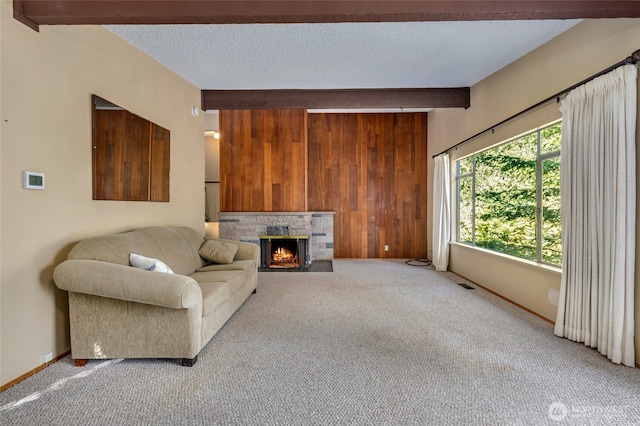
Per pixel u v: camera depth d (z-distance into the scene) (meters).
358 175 6.71
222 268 3.42
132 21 2.18
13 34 1.94
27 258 2.03
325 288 4.25
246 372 2.09
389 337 2.64
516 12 2.07
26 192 2.02
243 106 4.51
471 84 4.39
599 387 1.92
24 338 2.01
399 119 6.69
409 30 2.89
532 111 3.24
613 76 2.23
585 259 2.48
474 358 2.28
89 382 1.96
